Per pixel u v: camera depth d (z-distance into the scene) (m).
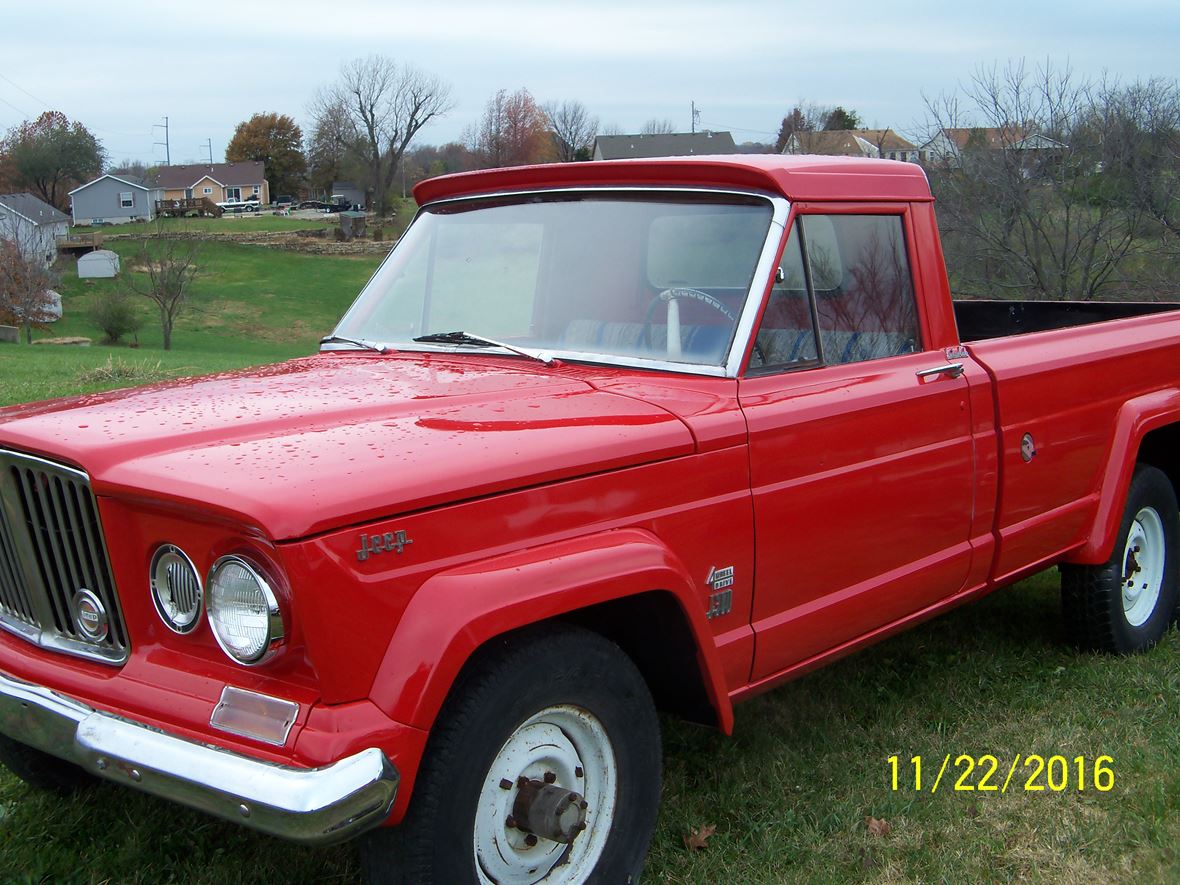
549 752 2.75
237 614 2.39
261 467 2.44
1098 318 6.15
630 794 2.92
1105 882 3.21
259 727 2.35
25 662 2.82
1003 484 4.14
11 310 48.62
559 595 2.57
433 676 2.36
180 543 2.49
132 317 50.12
